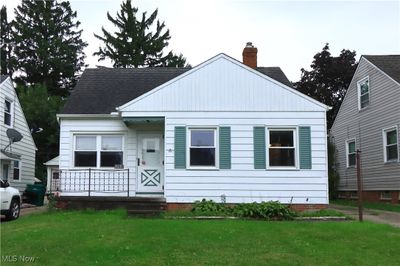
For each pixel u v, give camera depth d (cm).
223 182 1634
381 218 1523
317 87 3862
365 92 2512
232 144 1653
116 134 1814
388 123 2236
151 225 1172
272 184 1633
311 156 1642
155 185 1783
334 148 2916
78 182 1778
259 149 1648
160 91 1675
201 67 1684
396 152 2172
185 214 1462
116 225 1181
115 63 5009
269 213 1414
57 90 5122
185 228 1130
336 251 944
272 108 1664
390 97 2220
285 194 1627
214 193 1630
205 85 1678
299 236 1062
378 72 2342
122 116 1659
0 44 5103
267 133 1658
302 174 1634
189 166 1644
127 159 1791
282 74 2203
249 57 2212
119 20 5138
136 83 2059
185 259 872
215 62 1688
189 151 1653
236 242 996
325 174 1633
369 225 1205
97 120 1811
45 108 4372
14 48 5191
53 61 5091
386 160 2255
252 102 1669
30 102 4375
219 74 1683
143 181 1784
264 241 1010
